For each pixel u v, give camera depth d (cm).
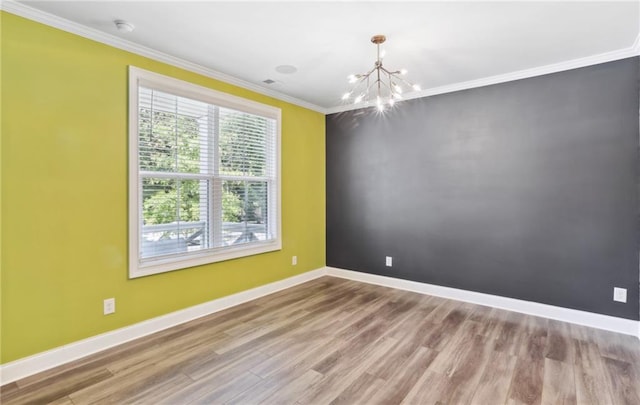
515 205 336
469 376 217
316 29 243
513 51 280
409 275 409
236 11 218
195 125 319
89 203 246
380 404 189
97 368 226
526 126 328
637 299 278
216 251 336
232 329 291
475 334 280
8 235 212
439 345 260
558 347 256
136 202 272
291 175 425
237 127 358
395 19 228
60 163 232
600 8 215
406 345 260
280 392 200
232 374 219
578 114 302
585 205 301
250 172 374
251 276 373
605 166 291
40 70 222
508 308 340
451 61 302
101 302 254
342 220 470
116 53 260
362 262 451
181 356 243
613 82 286
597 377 215
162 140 294
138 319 275
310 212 457
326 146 484
